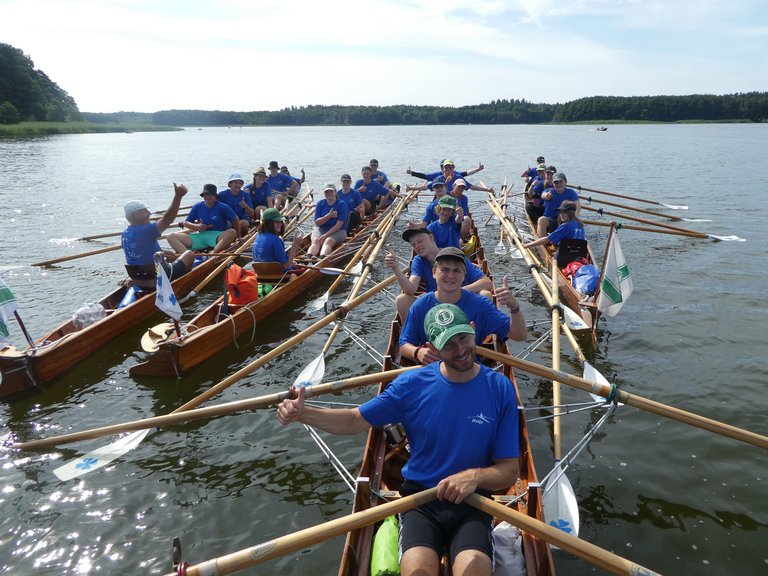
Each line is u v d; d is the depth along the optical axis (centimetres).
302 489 534
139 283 952
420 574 304
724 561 440
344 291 1131
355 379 512
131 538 472
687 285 1102
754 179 2702
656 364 766
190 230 1227
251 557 317
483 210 2075
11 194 2397
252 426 637
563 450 586
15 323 941
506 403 348
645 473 545
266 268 1000
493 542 375
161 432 625
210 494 527
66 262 1341
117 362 797
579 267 982
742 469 550
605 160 3922
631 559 443
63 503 514
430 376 358
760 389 694
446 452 346
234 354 826
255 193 1590
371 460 464
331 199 1280
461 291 520
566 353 810
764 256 1305
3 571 438
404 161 4075
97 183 2817
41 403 687
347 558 352
